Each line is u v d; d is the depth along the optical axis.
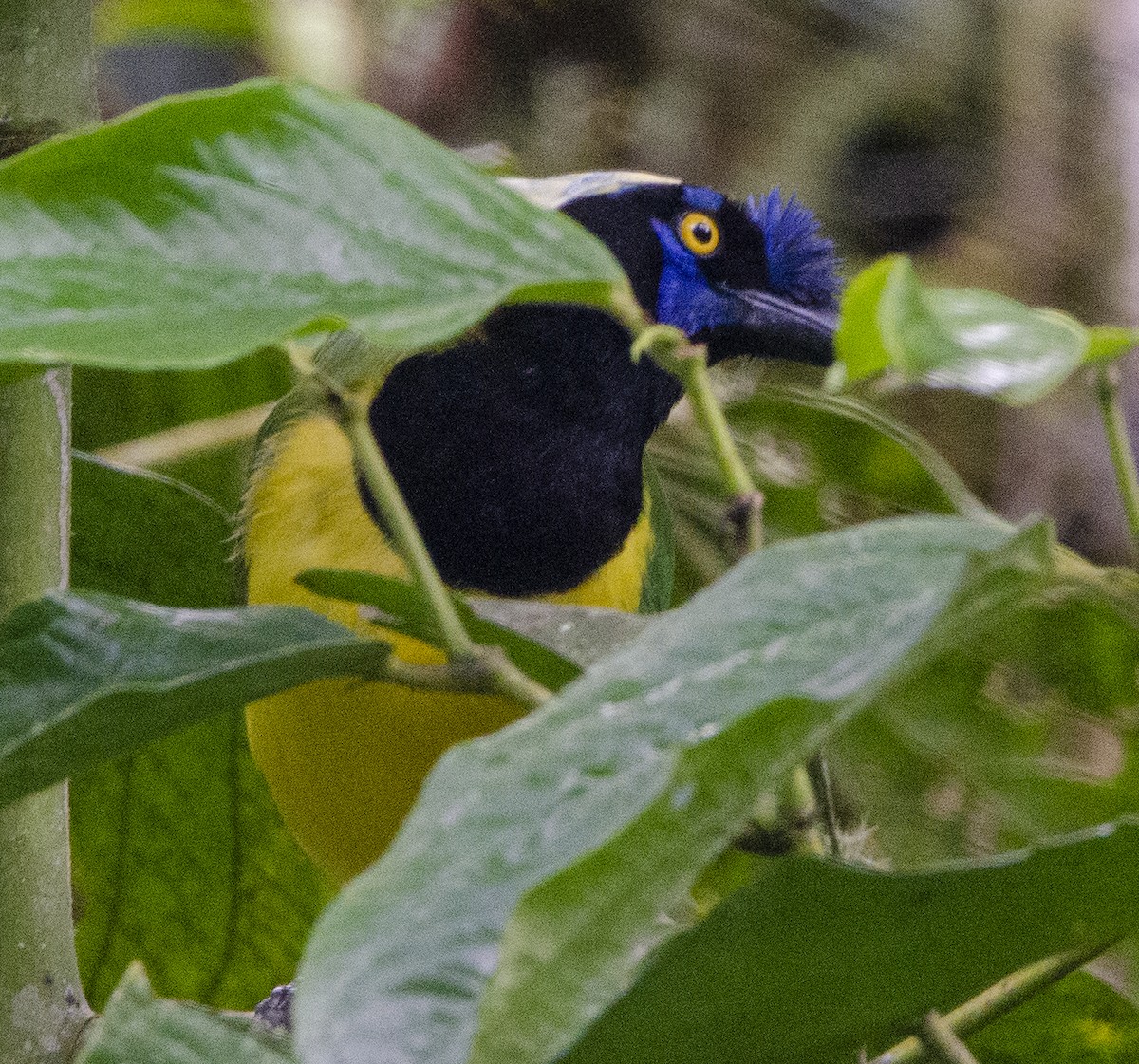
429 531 5.62
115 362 1.94
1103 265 10.63
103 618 2.35
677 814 1.78
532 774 1.76
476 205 2.15
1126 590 2.69
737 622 1.91
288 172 2.15
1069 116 10.77
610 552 5.93
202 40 8.81
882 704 4.81
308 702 5.24
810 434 5.46
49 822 3.81
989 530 2.03
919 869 2.16
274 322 2.01
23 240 2.10
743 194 11.05
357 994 1.62
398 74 10.63
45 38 3.62
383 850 5.64
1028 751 4.79
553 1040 1.65
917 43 10.83
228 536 5.34
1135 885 2.32
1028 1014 4.07
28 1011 3.75
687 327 6.84
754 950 2.18
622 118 10.98
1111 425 2.52
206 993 5.46
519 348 5.75
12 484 3.66
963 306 2.26
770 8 11.03
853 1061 2.54
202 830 5.37
